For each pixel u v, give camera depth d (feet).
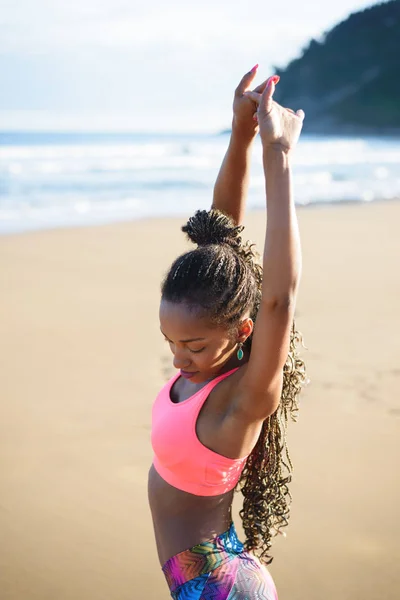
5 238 38.50
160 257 34.24
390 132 363.15
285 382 6.98
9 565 10.53
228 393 6.28
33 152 116.16
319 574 10.37
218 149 138.31
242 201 7.96
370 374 18.51
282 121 6.19
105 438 14.67
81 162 96.89
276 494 7.03
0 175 76.33
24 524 11.62
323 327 22.68
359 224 46.26
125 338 21.57
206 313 6.10
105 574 10.41
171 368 18.98
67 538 11.28
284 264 5.96
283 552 10.89
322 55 418.31
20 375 18.24
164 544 6.68
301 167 102.47
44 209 52.60
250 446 6.45
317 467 13.51
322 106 397.19
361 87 387.96
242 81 7.39
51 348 20.52
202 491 6.50
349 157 130.00
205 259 6.19
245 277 6.27
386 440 14.70
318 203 58.44
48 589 10.01
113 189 66.80
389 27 416.05
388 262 33.50
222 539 6.59
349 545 11.09
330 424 15.43
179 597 6.56
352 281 29.25
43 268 31.24
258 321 6.07
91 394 17.03
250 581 6.49
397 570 10.50
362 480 13.04
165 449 6.51
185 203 57.93
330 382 17.92
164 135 310.45
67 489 12.70
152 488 6.83
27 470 13.32
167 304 6.24
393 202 59.57
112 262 32.83
